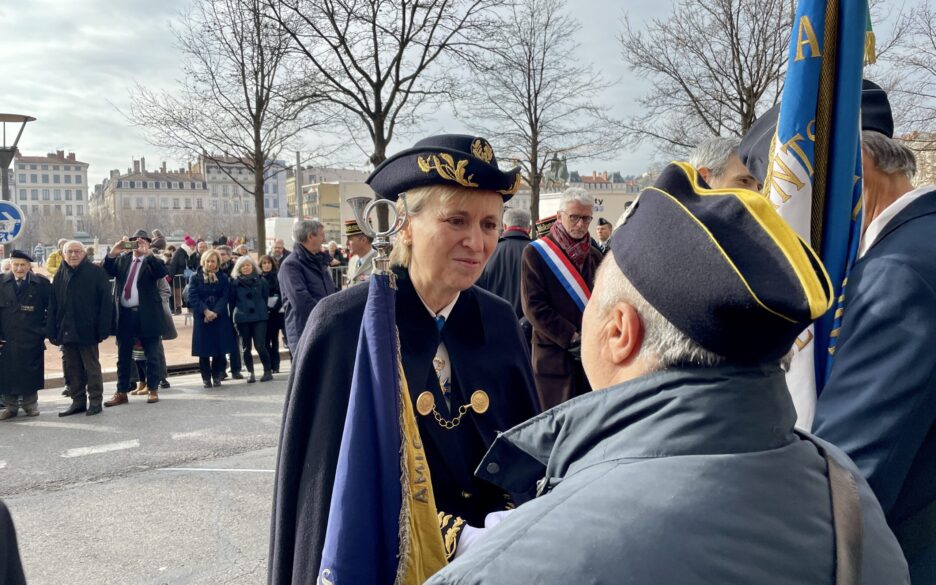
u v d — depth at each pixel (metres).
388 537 1.38
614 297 0.94
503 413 1.79
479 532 1.46
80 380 7.19
